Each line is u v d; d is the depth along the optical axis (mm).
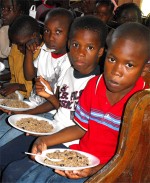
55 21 1885
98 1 3426
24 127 1680
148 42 1164
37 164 1480
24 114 1851
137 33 1153
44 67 2021
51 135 1522
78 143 1600
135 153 1057
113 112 1366
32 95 2139
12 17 2934
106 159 1422
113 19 3441
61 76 1873
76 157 1356
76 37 1574
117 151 1065
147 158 1070
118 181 1082
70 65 1875
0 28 2984
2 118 2016
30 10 2959
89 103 1469
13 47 2438
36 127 1695
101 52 1649
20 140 1774
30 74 2146
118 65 1161
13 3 2908
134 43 1140
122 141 1042
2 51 2910
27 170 1442
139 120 1011
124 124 1026
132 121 1006
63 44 1919
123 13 3053
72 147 1546
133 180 1091
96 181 1052
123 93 1343
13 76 2490
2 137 1807
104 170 1064
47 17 1935
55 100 1806
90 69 1661
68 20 1895
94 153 1441
